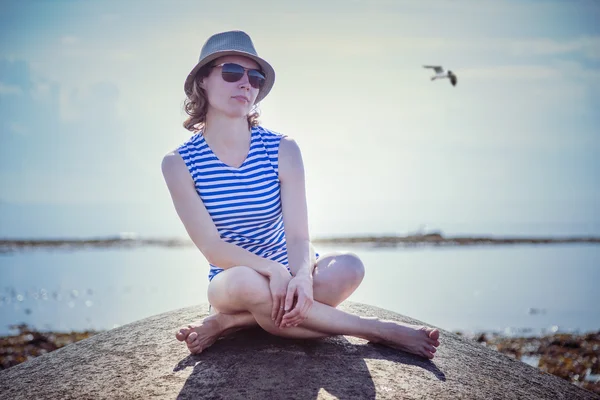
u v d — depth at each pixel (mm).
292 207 2980
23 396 2742
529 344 8562
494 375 2977
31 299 12883
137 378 2732
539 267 19000
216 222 2943
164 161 2965
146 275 17141
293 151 3041
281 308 2648
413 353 2951
